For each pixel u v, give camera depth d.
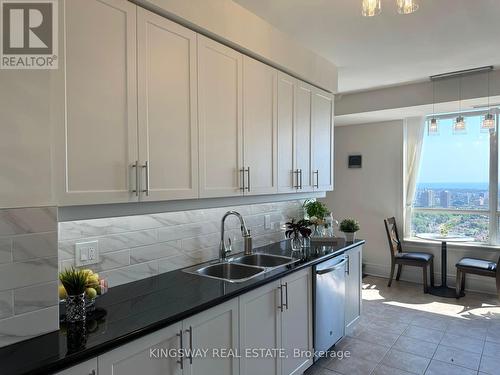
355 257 3.22
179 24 1.91
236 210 2.84
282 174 2.74
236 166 2.29
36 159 1.32
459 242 4.39
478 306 3.95
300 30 2.67
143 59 1.71
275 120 2.66
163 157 1.81
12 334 1.25
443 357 2.81
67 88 1.42
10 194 1.25
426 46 2.99
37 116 1.32
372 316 3.67
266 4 2.28
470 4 2.28
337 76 3.50
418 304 4.02
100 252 1.88
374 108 4.45
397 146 5.11
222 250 2.52
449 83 3.95
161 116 1.80
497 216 4.48
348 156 5.55
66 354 1.18
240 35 2.28
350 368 2.66
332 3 2.27
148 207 1.79
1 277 1.23
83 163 1.47
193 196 1.98
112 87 1.58
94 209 1.56
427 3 2.27
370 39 2.85
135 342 1.38
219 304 1.75
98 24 1.53
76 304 1.45
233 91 2.27
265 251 2.86
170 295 1.79
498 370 2.61
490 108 4.26
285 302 2.24
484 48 3.05
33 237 1.31
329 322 2.72
